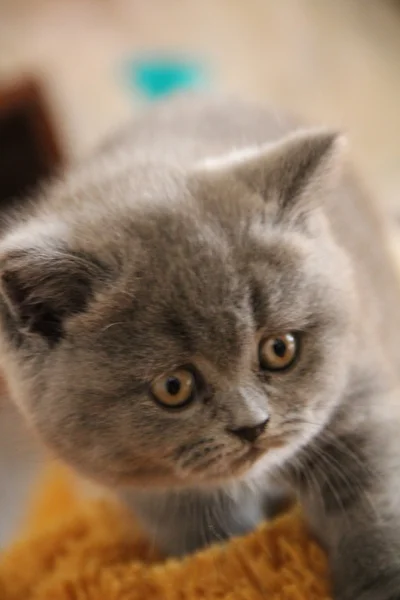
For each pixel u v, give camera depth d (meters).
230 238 0.36
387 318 0.45
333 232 0.42
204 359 0.35
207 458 0.36
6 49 0.87
